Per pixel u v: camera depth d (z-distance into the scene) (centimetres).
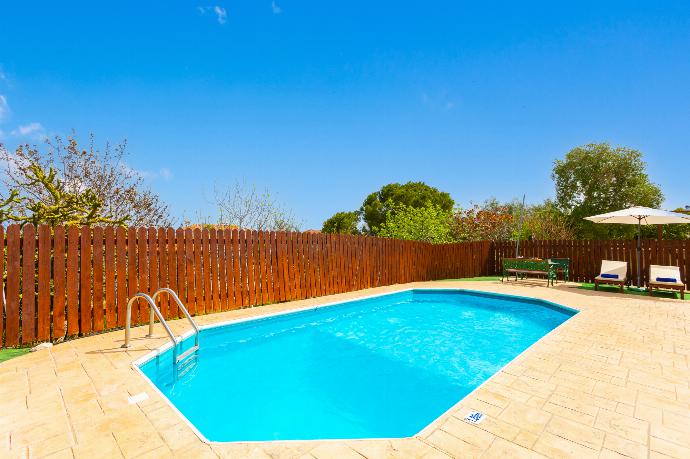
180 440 280
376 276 1201
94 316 588
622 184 2416
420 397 454
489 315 899
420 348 650
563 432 292
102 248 602
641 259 1180
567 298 947
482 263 1602
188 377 511
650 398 354
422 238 1805
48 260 545
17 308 522
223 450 267
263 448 270
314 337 712
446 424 305
